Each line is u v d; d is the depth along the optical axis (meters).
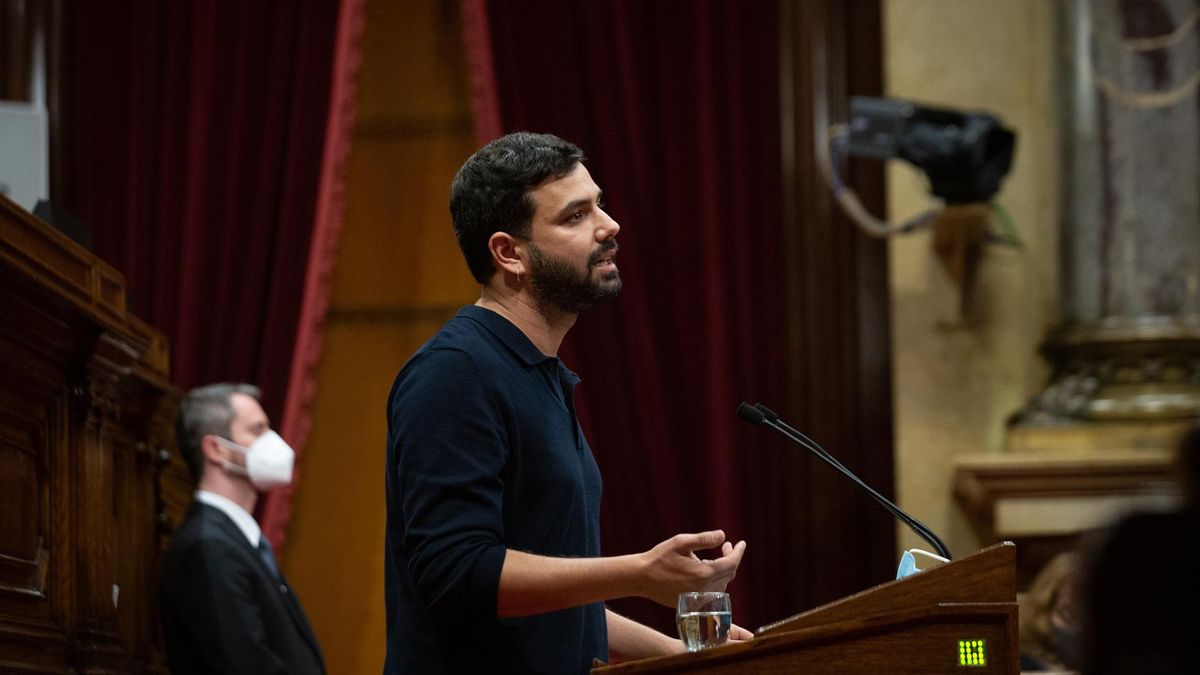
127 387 10.71
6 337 8.07
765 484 13.74
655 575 5.37
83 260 9.48
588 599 5.44
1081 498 12.80
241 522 11.31
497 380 5.94
